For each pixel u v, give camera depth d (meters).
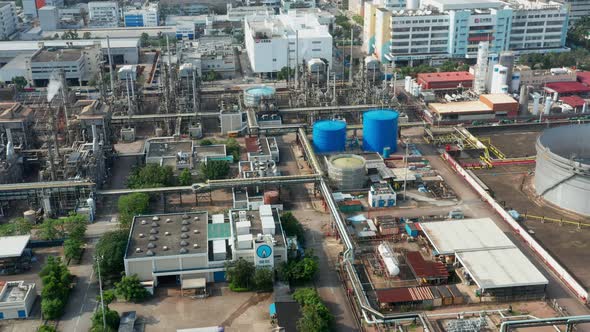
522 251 182.12
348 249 170.62
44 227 185.38
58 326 149.12
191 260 164.00
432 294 157.62
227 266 163.62
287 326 143.50
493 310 154.00
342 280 168.00
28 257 177.25
